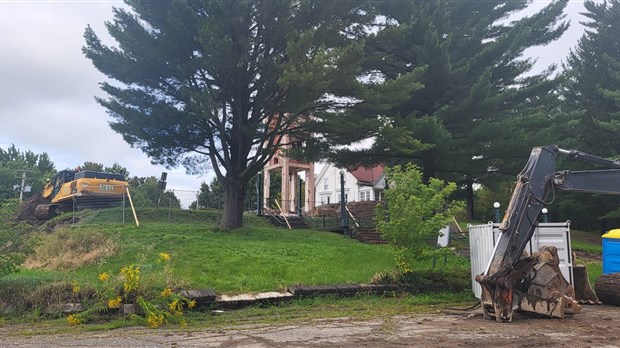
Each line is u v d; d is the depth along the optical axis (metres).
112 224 20.94
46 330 8.55
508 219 9.24
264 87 19.66
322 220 27.53
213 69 18.89
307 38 17.38
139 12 19.77
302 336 7.77
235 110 20.70
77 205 27.30
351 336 7.74
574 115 24.36
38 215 27.75
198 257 14.62
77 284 10.09
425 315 10.05
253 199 53.97
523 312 9.68
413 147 19.27
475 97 21.59
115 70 19.78
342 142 21.55
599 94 31.84
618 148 31.36
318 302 11.53
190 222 24.11
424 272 13.58
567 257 12.30
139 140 20.83
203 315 10.02
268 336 7.80
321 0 19.09
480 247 12.75
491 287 9.08
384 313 10.35
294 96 18.67
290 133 22.00
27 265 14.44
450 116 22.36
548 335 7.72
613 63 30.41
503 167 24.44
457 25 25.45
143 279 10.13
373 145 23.20
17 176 63.34
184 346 7.07
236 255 15.18
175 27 18.56
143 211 25.02
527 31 22.38
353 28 21.59
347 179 61.16
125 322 9.04
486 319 9.27
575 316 9.60
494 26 26.84
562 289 9.35
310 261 15.17
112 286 9.75
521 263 9.16
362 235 21.69
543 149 9.85
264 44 19.73
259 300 11.09
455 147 22.28
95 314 9.47
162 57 19.34
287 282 12.38
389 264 14.96
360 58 18.42
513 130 21.62
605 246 13.66
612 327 8.45
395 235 13.11
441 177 29.64
